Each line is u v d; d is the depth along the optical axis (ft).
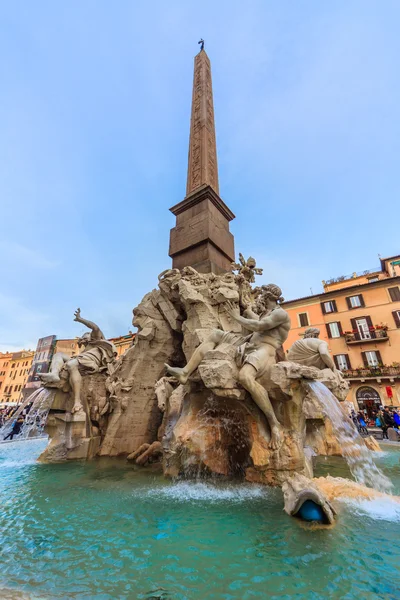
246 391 16.87
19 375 204.13
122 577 7.91
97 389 31.32
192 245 31.73
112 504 13.69
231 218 37.09
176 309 29.84
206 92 48.01
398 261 106.32
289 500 11.94
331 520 10.62
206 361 17.46
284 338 18.02
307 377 16.07
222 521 11.35
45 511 12.90
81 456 25.98
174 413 21.48
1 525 11.41
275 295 19.01
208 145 42.47
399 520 11.07
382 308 96.68
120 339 129.59
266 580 7.66
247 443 18.74
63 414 27.48
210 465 18.24
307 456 19.10
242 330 24.04
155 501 14.01
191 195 33.94
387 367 87.92
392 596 6.92
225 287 25.41
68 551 9.35
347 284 117.50
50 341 175.73
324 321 105.09
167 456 19.12
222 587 7.41
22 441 40.98
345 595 7.00
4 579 7.83
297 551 9.03
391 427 43.52
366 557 8.62
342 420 17.56
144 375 29.45
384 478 17.47
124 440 27.66
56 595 7.11
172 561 8.68
